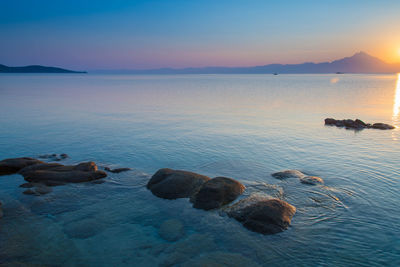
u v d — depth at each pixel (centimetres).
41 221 1147
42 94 7475
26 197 1348
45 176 1552
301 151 2105
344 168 1720
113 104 5350
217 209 1220
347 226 1087
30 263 889
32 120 3506
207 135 2670
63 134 2725
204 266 869
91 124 3250
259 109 4600
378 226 1085
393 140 2431
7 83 13475
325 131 2828
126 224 1129
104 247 979
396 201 1283
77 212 1227
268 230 1047
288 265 880
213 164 1844
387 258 907
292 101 5859
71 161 1930
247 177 1603
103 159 1970
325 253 934
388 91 8769
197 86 12644
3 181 1548
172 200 1322
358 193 1364
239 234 1040
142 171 1730
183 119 3612
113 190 1453
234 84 14862
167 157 2003
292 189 1411
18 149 2212
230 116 3853
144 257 924
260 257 914
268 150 2144
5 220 1149
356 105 5072
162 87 11644
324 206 1236
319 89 10031
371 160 1867
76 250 959
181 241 1008
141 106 5044
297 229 1064
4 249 955
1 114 3978
